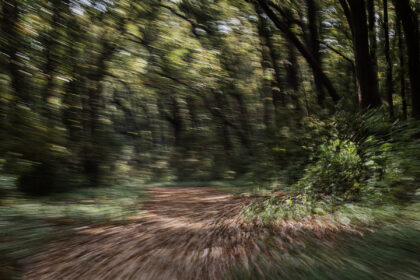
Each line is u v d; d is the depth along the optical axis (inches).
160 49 588.1
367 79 440.8
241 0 671.8
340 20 746.8
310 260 177.6
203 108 992.9
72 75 464.1
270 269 171.8
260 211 329.7
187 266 198.8
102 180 705.6
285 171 386.6
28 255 229.9
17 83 398.9
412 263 159.5
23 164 377.4
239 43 743.1
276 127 441.1
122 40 587.8
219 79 664.4
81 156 677.3
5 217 297.4
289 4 684.7
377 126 363.6
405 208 255.1
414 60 467.5
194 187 837.2
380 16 673.6
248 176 448.1
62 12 446.3
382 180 294.5
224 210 398.6
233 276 168.7
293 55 708.0
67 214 349.4
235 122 970.1
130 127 1418.6
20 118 365.7
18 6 392.8
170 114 1220.5
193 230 301.1
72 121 555.2
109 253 236.7
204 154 1135.6
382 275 149.3
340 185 321.1
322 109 454.9
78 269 205.0
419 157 309.4
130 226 328.5
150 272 194.1
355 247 187.3
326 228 243.6
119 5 551.2
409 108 634.8
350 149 337.1
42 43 415.2
